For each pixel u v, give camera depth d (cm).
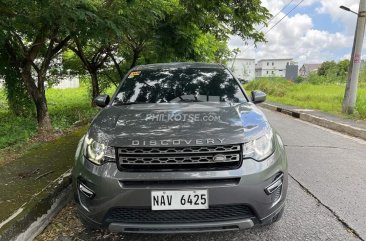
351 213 353
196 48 1330
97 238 304
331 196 400
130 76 419
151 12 800
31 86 730
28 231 303
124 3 740
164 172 249
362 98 1275
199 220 254
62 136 685
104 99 396
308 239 299
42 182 393
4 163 490
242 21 1065
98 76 1638
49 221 338
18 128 821
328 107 1337
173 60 1315
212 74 413
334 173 491
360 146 684
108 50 1335
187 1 994
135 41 1311
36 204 328
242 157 257
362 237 303
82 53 1302
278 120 1114
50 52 748
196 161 251
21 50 717
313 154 607
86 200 270
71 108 1394
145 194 248
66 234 313
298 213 352
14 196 349
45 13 564
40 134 718
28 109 998
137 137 260
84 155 279
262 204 259
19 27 651
